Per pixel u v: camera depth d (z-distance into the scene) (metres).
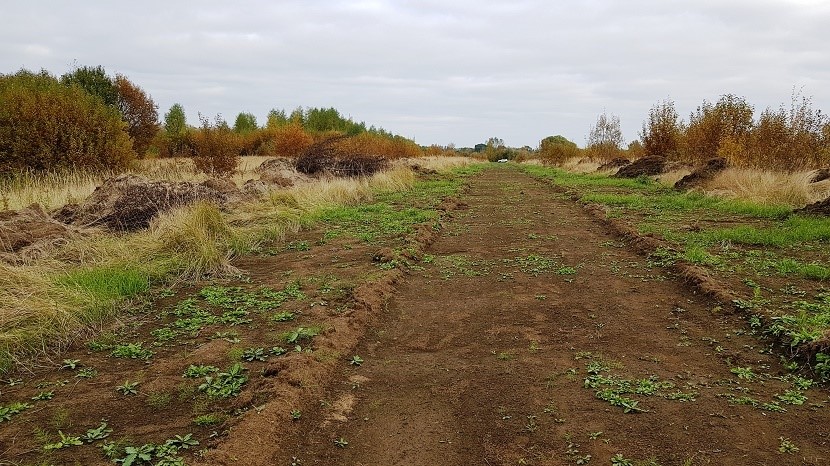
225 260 8.02
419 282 7.58
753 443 3.62
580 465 3.42
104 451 3.51
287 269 8.09
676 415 3.99
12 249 7.29
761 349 5.07
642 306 6.38
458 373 4.77
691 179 18.05
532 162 64.00
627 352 5.12
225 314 6.04
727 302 6.11
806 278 7.09
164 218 9.16
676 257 8.09
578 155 46.44
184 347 5.23
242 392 4.25
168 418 3.96
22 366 4.75
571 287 7.21
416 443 3.73
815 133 16.78
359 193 16.80
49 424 3.86
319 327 5.52
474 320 6.06
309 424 3.96
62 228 8.38
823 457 3.45
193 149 20.11
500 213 14.34
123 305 6.24
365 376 4.73
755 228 10.34
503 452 3.60
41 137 15.98
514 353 5.16
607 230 11.38
